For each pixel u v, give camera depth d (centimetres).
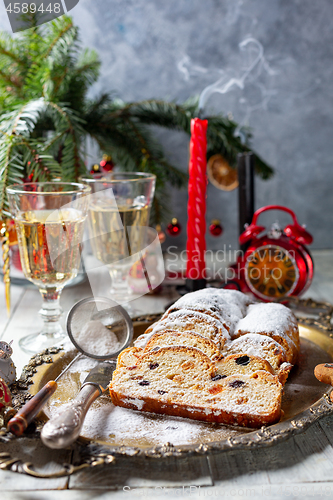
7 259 76
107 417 55
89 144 122
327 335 67
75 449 49
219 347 59
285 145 132
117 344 64
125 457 49
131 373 57
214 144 101
